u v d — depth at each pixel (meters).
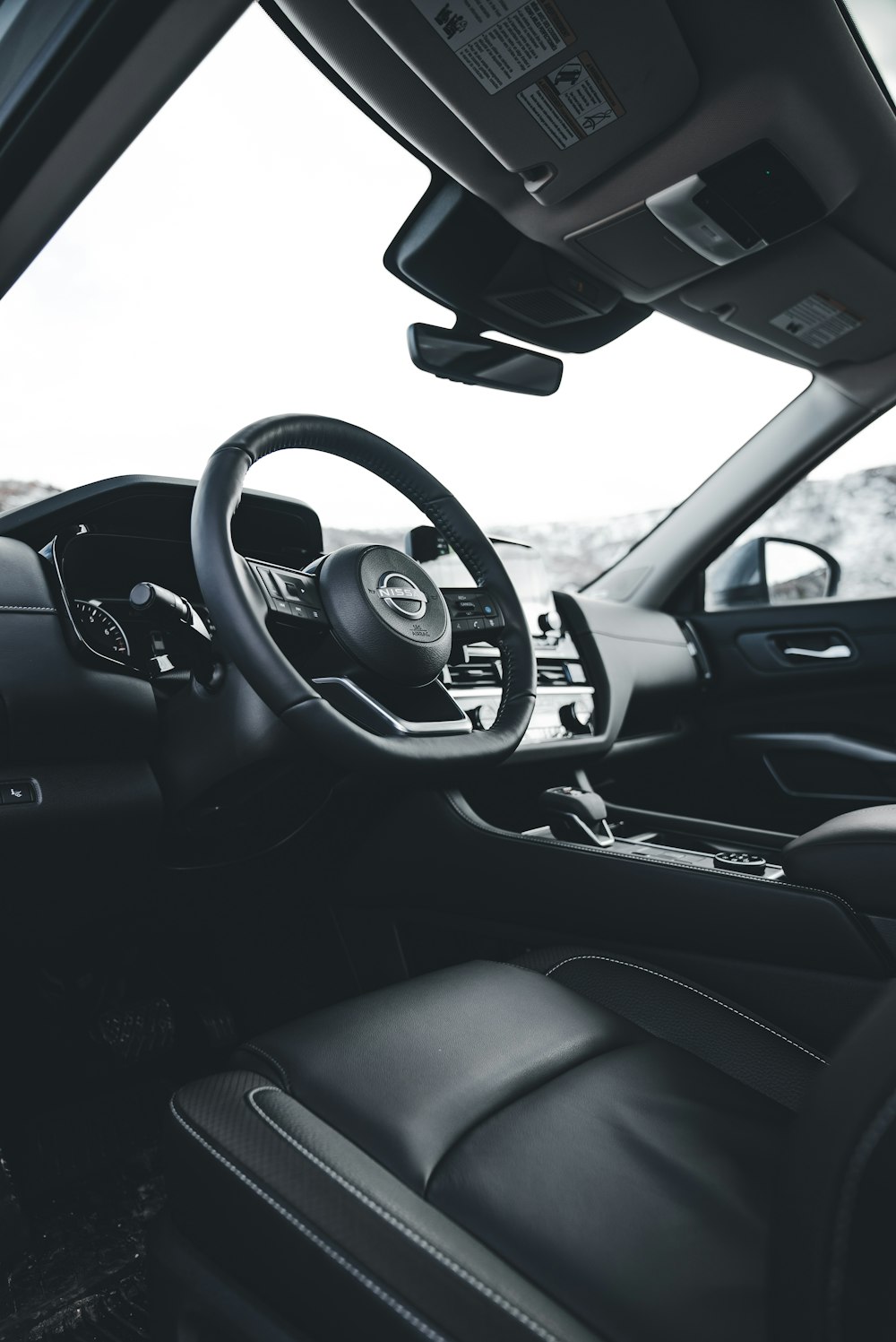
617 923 1.24
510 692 1.17
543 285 1.67
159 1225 0.72
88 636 1.15
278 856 1.42
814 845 1.11
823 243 1.65
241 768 1.11
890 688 2.20
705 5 1.15
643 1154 0.67
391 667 1.00
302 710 0.89
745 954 1.14
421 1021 0.84
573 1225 0.59
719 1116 0.73
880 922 1.04
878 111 1.36
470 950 1.45
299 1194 0.60
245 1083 0.74
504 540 1.85
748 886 1.13
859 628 2.21
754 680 2.31
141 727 1.15
